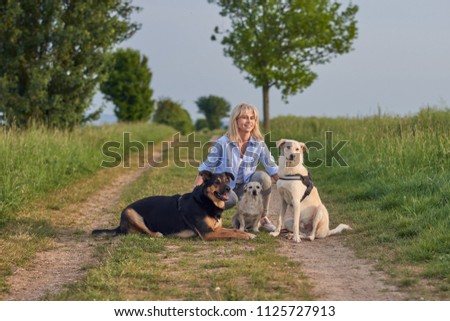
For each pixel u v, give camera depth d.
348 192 12.02
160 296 5.55
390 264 6.77
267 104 31.19
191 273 6.37
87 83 24.44
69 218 10.42
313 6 29.12
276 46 29.47
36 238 8.39
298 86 29.94
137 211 8.55
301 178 8.34
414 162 12.20
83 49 23.83
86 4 23.28
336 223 9.62
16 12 21.41
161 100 66.19
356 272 6.54
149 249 7.52
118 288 5.82
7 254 7.38
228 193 8.14
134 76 50.56
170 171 17.97
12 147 13.71
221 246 7.84
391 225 8.69
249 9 30.02
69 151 16.39
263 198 9.23
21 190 11.02
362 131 17.69
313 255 7.45
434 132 13.64
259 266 6.56
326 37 29.80
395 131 15.87
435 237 7.28
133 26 26.20
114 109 51.22
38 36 22.16
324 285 6.00
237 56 30.62
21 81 23.20
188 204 8.27
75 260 7.41
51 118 23.41
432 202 9.10
